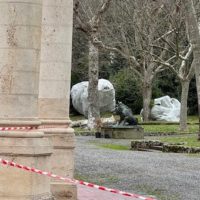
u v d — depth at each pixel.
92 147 44.62
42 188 14.41
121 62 96.56
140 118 84.75
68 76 20.25
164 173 28.59
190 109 97.88
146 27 65.56
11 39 14.12
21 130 14.27
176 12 56.19
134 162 33.56
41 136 14.55
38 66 14.58
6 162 13.84
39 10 14.47
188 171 29.58
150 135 60.22
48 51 19.91
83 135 60.06
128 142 51.25
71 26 20.27
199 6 56.25
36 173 14.12
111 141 52.25
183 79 63.44
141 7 64.00
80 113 90.00
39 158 14.34
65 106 20.14
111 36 72.56
